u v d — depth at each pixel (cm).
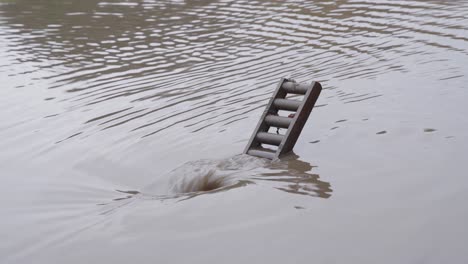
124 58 1324
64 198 691
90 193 702
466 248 508
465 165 677
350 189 645
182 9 1856
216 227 580
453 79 1008
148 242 564
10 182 743
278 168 721
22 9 1988
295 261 507
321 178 682
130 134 874
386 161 711
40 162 801
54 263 547
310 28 1502
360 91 986
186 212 619
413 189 629
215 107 966
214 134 852
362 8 1703
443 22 1454
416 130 800
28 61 1341
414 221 561
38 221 636
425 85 990
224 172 720
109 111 984
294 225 570
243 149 796
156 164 771
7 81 1198
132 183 727
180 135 856
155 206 644
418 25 1444
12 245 589
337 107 920
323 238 543
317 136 817
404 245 520
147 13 1822
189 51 1350
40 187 723
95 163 785
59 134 896
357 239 536
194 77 1148
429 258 498
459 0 1722
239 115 922
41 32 1625
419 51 1210
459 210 575
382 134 798
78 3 2058
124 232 588
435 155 713
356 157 733
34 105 1043
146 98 1039
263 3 1884
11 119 981
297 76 1104
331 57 1219
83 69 1257
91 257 549
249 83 1084
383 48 1259
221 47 1366
